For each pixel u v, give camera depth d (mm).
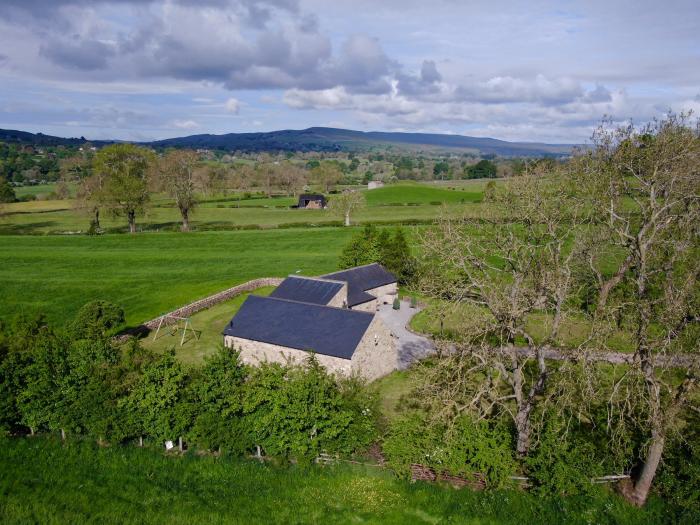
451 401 25766
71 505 24469
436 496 25562
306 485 26422
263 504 24984
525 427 26953
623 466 26625
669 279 24984
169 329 52281
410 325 52625
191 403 28953
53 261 81938
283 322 42094
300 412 27266
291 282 52250
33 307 60000
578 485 25266
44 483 26219
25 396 30188
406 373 41719
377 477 26984
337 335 39062
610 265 47906
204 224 120625
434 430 26953
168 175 106062
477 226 41781
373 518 24219
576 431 29531
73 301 62125
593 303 36531
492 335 38594
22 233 108000
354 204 111500
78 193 107562
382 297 59594
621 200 42594
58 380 30562
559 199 38688
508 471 25375
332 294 49188
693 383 23969
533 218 36312
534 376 36688
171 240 97688
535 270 30031
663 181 33750
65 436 30625
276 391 28094
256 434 28281
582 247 30266
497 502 24938
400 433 27250
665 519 24172
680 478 25453
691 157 36031
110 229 115000
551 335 26094
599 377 29844
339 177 194625
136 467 27703
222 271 75875
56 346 31438
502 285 31312
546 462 25172
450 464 25766
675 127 39500
